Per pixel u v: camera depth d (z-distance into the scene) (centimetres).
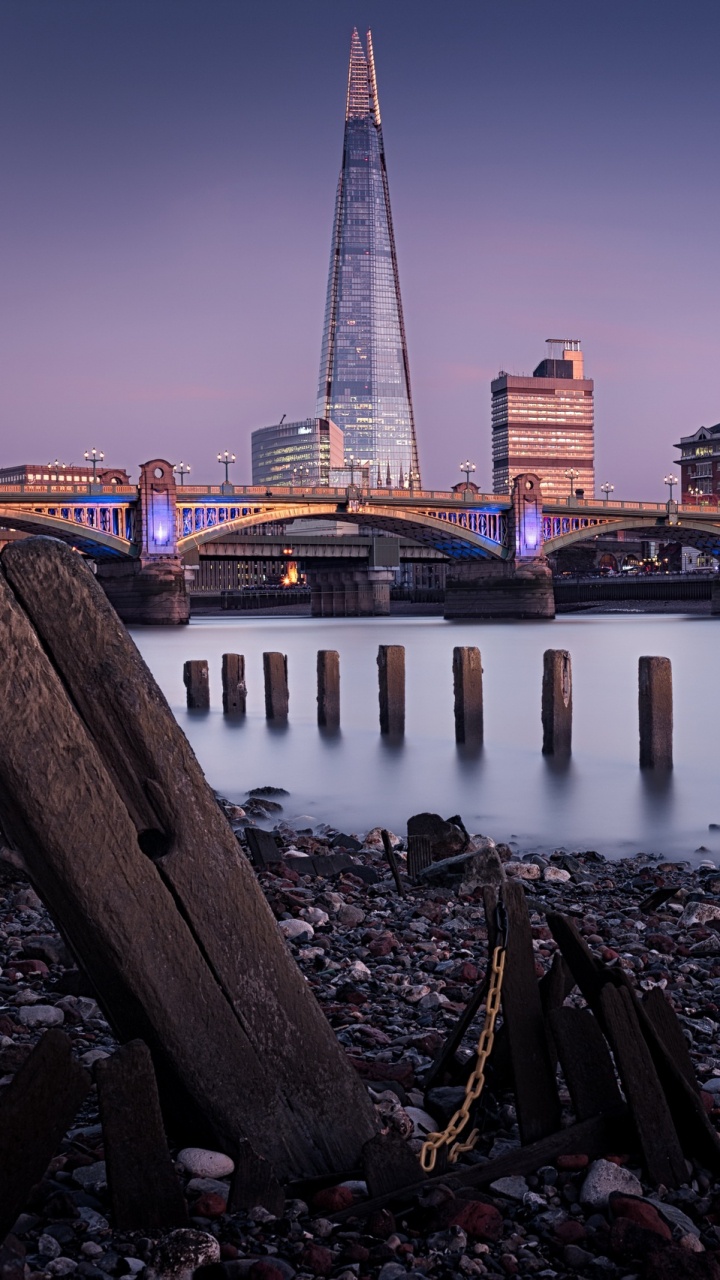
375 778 1861
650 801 1650
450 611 15662
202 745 2253
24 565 367
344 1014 623
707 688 3562
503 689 3578
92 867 361
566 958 441
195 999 375
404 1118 437
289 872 1075
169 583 12625
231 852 382
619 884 1140
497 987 435
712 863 1274
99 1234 346
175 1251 331
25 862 385
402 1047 566
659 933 877
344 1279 337
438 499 14100
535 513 14775
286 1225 361
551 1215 379
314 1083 395
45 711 359
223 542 16888
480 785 1792
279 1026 389
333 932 858
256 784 1819
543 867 1180
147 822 376
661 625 11144
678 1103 417
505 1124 458
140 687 371
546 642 7156
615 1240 358
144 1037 384
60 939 754
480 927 893
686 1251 348
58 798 357
